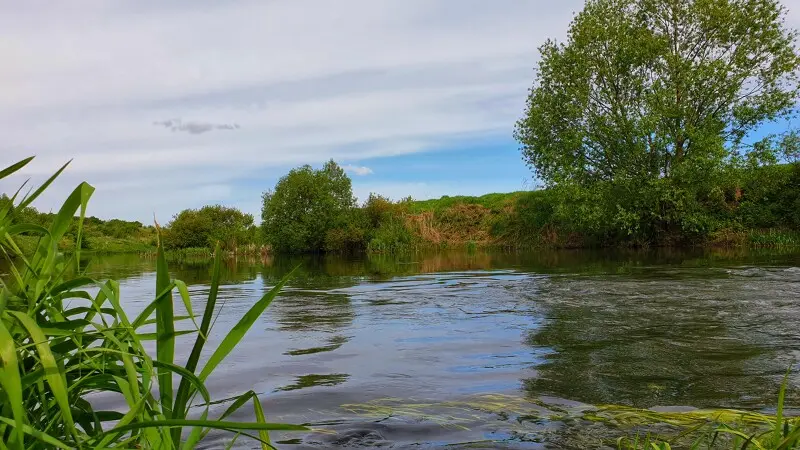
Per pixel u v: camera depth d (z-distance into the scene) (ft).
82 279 4.33
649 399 11.30
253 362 14.99
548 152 72.33
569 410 10.59
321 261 71.41
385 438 9.27
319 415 10.51
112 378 4.35
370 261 66.64
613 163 70.54
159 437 4.35
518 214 92.02
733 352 15.07
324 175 99.91
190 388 4.79
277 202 99.30
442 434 9.42
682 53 69.87
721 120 67.21
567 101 72.54
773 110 64.03
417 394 11.87
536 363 14.42
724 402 11.00
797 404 10.68
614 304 24.11
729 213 70.79
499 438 9.20
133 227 118.42
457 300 27.02
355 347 16.81
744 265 40.65
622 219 66.39
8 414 3.79
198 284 38.91
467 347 16.49
